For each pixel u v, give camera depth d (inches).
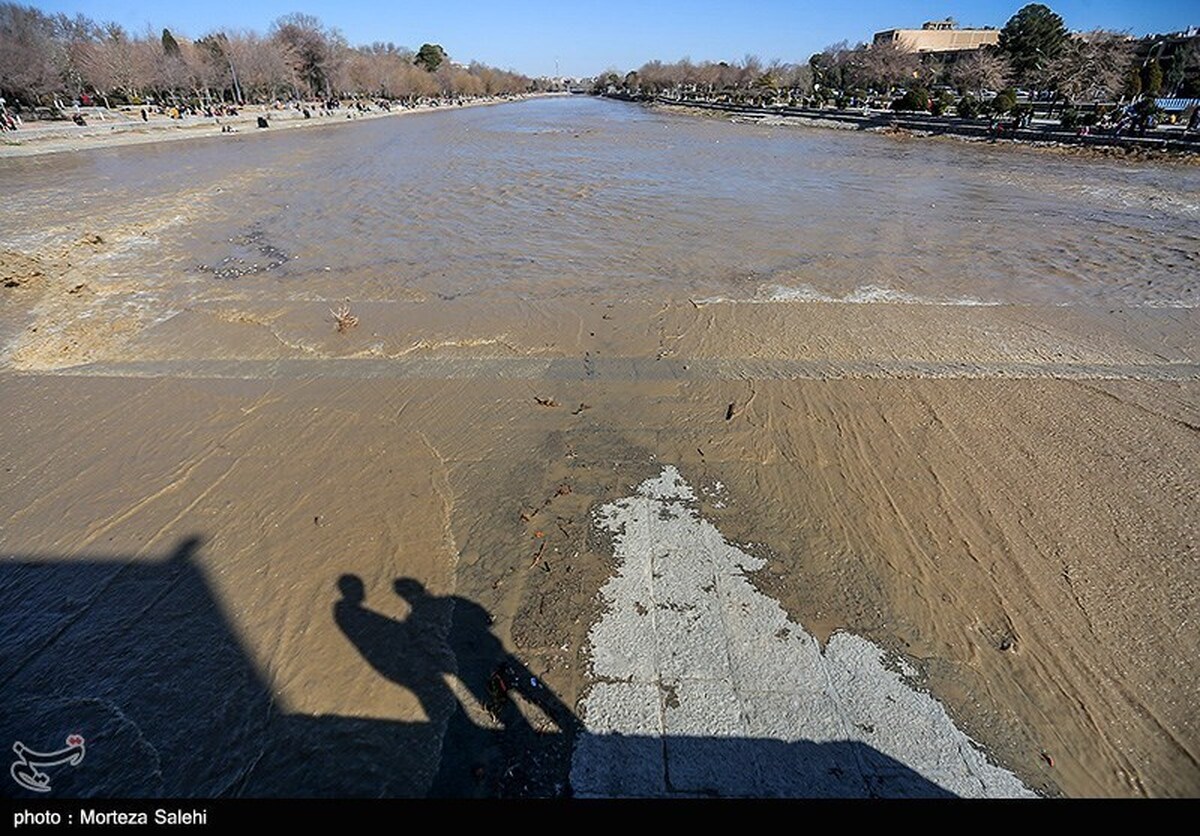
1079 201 666.2
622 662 143.2
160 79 1835.6
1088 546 176.1
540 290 389.1
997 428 234.4
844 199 678.5
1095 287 398.9
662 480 205.8
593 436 230.7
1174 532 181.0
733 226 552.7
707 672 140.6
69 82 1658.5
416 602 159.9
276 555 175.9
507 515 190.2
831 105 2046.0
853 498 196.4
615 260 452.4
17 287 387.9
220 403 254.4
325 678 140.4
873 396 257.6
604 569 169.5
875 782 119.0
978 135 1241.4
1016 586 162.7
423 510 192.5
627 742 126.4
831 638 148.8
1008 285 401.7
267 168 892.6
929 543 177.6
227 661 145.1
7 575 169.6
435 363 289.3
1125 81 1341.0
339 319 327.3
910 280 409.4
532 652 145.9
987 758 123.3
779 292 384.5
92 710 134.8
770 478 206.5
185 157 1012.5
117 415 245.9
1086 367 285.0
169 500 198.1
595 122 1956.2
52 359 294.2
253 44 2145.7
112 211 596.7
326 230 542.6
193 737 129.1
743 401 254.2
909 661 142.9
